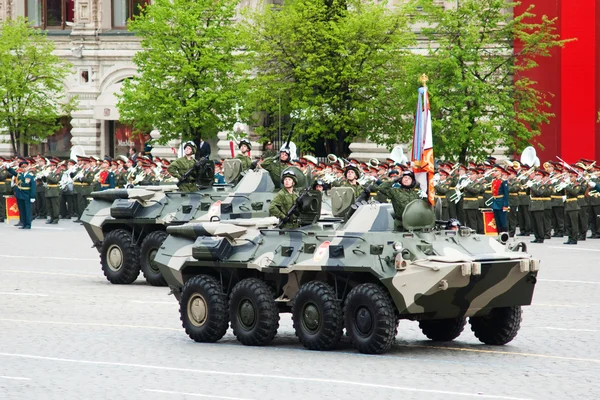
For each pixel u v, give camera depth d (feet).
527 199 157.99
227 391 60.90
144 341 77.77
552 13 190.70
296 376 64.39
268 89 187.52
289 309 77.92
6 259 132.26
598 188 154.61
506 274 69.36
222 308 76.18
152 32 194.18
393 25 186.60
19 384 63.77
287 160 92.63
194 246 77.56
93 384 63.46
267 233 76.64
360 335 70.03
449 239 71.82
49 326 84.94
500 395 58.80
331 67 185.98
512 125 177.68
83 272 120.37
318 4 189.26
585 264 121.08
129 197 112.27
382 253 69.46
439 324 76.74
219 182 160.35
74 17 239.91
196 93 191.83
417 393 59.41
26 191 178.09
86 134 239.30
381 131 188.96
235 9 213.05
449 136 175.63
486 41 177.37
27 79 226.38
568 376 63.72
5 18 247.09
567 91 189.78
